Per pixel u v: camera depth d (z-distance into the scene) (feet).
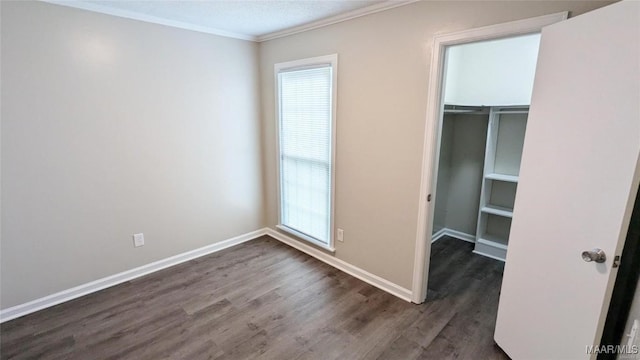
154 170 9.75
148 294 8.87
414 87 7.46
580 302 4.79
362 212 9.27
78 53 7.94
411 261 8.32
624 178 4.11
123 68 8.70
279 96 11.25
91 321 7.71
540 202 5.43
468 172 12.34
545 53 5.28
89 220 8.73
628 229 4.61
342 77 8.98
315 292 8.96
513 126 10.85
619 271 4.76
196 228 11.05
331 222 10.27
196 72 10.18
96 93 8.35
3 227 7.49
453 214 13.03
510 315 6.28
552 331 5.32
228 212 11.90
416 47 7.27
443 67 7.08
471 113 11.55
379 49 7.98
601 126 4.36
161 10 8.34
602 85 4.32
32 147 7.62
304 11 8.34
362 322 7.67
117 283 9.45
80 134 8.26
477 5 6.25
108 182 8.91
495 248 11.07
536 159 5.49
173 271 10.18
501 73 10.87
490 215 11.88
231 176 11.76
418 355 6.63
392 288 8.89
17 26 7.07
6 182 7.40
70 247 8.51
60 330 7.39
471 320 7.73
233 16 8.82
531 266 5.68
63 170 8.13
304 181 11.10
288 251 11.68
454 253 11.51
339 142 9.46
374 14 7.93
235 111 11.44
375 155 8.60
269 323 7.64
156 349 6.81
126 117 8.95
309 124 10.41
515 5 5.80
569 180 4.87
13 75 7.16
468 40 6.49
